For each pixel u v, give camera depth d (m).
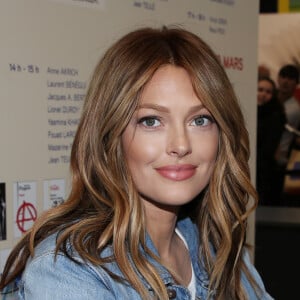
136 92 0.78
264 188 3.45
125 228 0.78
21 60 1.30
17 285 0.84
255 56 2.08
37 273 0.74
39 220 0.82
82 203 0.84
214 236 0.97
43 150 1.37
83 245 0.75
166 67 0.79
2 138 1.27
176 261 0.93
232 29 1.95
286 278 2.77
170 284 0.84
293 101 3.41
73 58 1.42
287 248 2.80
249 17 2.03
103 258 0.76
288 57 3.40
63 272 0.72
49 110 1.37
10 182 1.30
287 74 3.40
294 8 3.38
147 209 0.86
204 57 0.82
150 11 1.62
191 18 1.76
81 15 1.43
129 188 0.81
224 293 0.94
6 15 1.26
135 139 0.79
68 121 1.42
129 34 0.84
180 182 0.79
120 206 0.79
